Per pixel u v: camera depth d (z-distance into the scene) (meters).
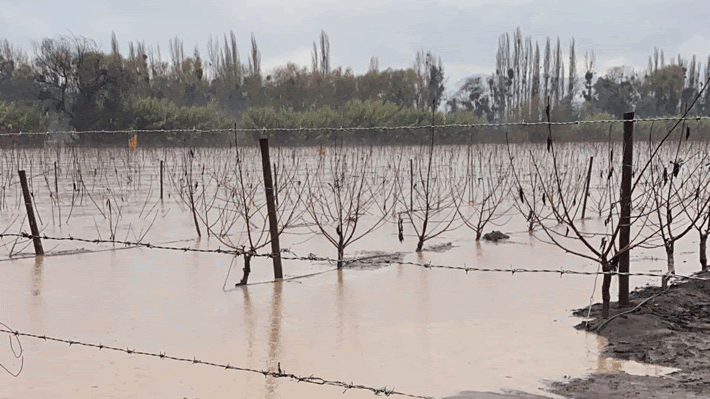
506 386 5.56
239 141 43.66
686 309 7.28
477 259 10.40
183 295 8.47
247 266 8.92
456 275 9.35
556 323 7.17
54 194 18.34
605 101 63.66
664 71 61.25
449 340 6.70
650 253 10.57
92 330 7.13
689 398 5.18
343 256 10.62
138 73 57.94
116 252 11.02
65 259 10.55
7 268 9.98
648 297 7.60
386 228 13.30
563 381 5.64
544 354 6.28
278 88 63.19
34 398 5.45
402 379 5.75
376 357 6.29
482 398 5.32
